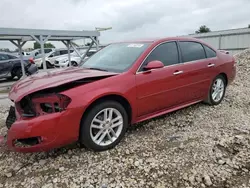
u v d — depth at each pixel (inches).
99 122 119.1
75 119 108.0
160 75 141.9
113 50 161.2
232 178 98.2
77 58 699.4
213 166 106.5
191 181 96.7
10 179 101.4
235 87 260.1
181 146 124.9
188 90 162.9
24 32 347.3
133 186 94.4
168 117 168.2
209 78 179.5
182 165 107.8
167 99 149.3
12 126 104.1
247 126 149.9
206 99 186.7
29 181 99.6
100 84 117.4
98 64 151.4
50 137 103.1
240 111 180.5
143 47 145.5
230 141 128.6
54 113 104.3
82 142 116.7
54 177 101.7
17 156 119.4
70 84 112.0
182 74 155.5
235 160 110.5
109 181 97.9
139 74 132.7
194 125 153.9
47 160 114.7
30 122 101.2
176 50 157.3
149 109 140.5
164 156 115.6
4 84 428.5
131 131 146.0
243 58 394.0
